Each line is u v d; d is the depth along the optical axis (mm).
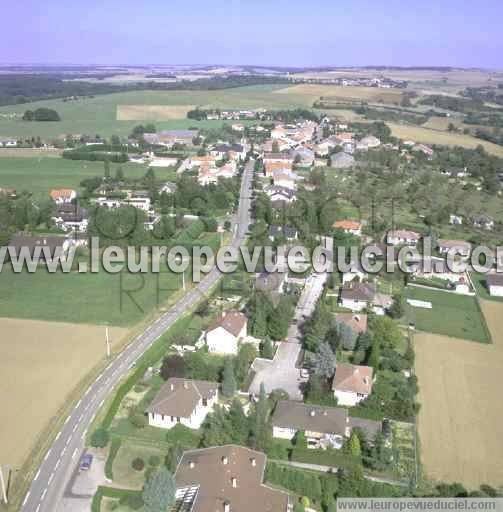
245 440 92875
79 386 109875
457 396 110625
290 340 131625
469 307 152875
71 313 140125
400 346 128875
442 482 87375
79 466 89438
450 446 95750
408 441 96688
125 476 87875
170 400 100688
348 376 108625
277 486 84625
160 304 146625
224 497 75500
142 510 81125
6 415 100625
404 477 88188
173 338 127312
